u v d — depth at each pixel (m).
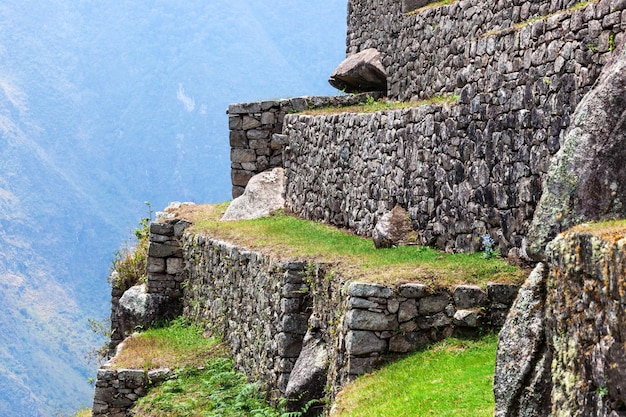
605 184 9.03
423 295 13.30
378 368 13.11
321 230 21.22
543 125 13.12
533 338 8.16
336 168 21.88
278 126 29.64
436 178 16.50
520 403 8.16
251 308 18.92
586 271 7.16
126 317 26.16
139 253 29.09
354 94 27.41
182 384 19.62
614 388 6.60
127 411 20.06
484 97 14.77
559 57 12.73
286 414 14.61
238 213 26.17
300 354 15.55
